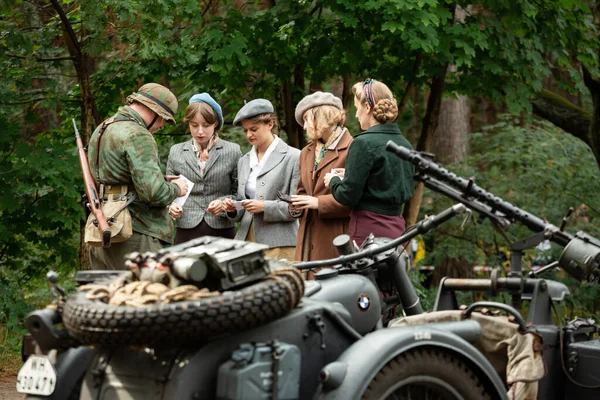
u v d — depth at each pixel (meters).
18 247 10.45
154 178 6.50
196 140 7.59
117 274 4.68
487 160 15.22
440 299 5.54
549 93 13.56
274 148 7.54
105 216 6.55
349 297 4.75
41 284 10.95
